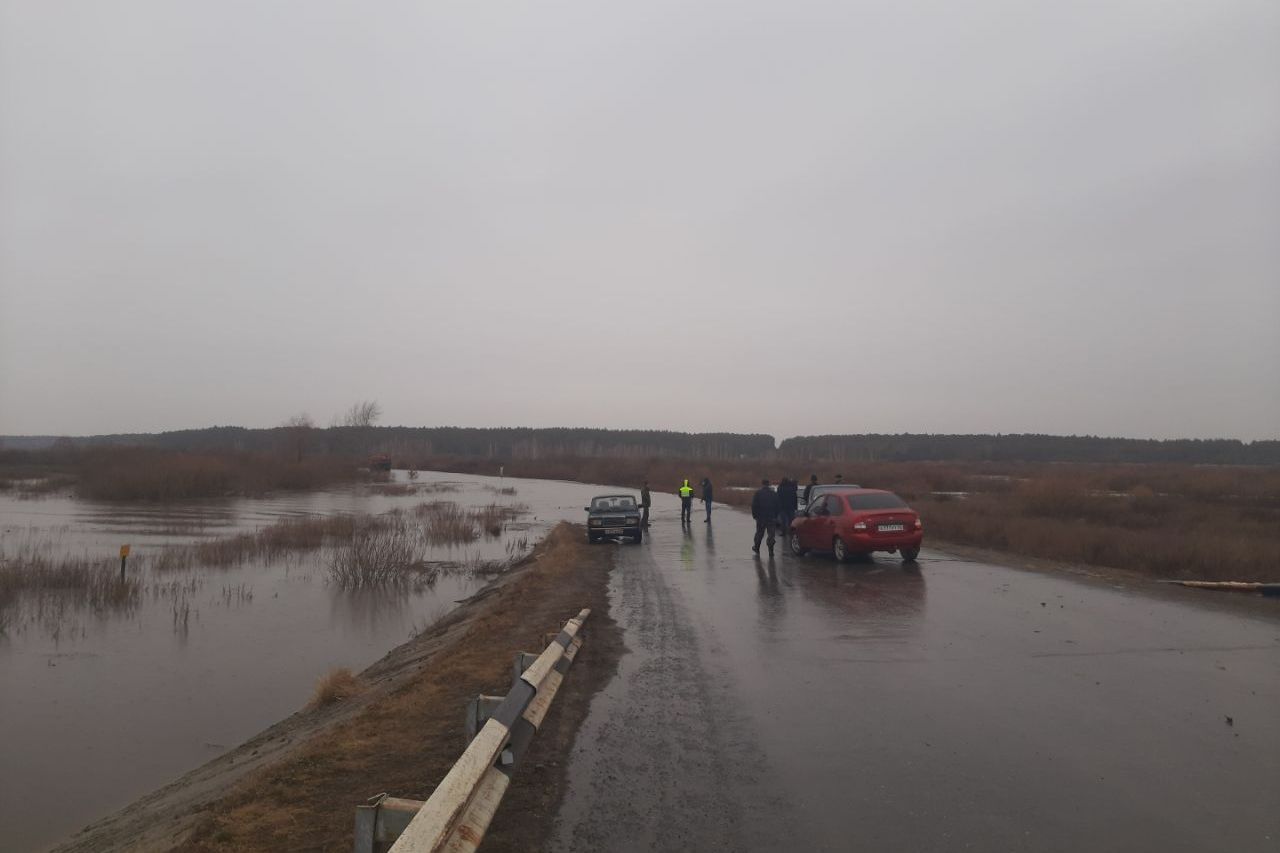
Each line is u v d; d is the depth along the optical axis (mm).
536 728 5746
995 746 6164
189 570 24500
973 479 61125
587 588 15320
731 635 10758
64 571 21922
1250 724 6648
